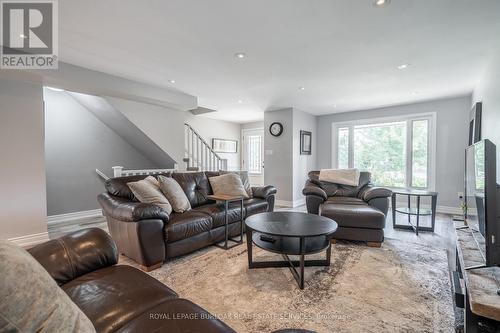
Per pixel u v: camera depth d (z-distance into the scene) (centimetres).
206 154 586
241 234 299
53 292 72
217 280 203
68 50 253
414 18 195
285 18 196
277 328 145
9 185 277
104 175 468
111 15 192
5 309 57
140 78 339
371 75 326
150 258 219
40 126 297
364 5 178
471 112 388
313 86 374
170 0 173
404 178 506
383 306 166
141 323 89
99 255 133
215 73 319
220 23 204
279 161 544
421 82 355
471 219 185
